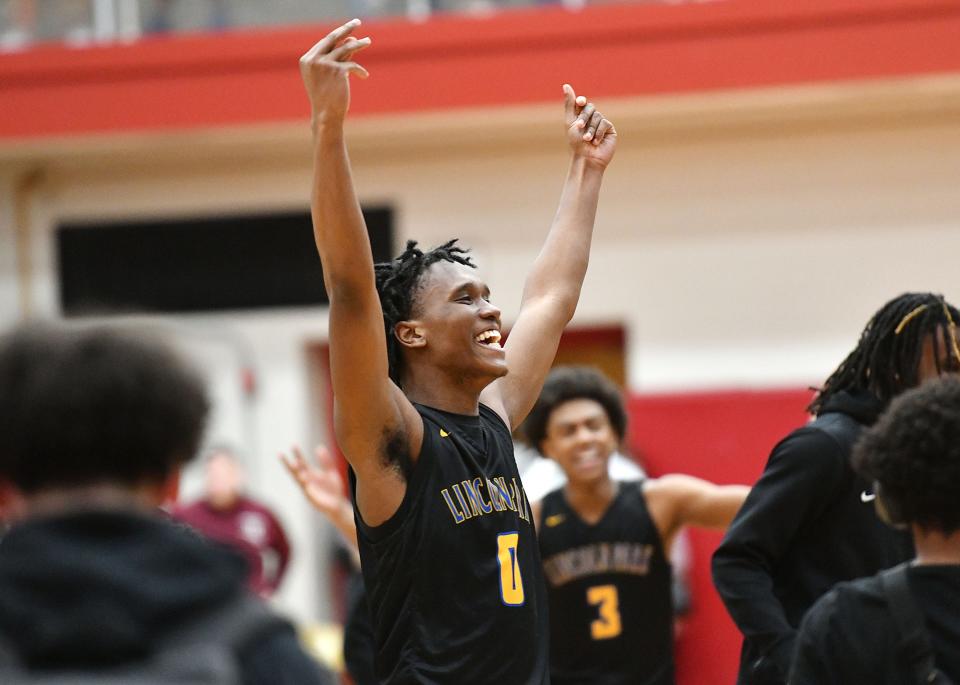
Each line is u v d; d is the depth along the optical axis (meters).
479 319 5.04
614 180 15.59
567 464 7.26
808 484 4.86
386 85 14.78
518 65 14.55
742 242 15.42
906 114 15.07
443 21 14.67
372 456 4.61
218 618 2.40
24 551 2.38
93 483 2.52
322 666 2.56
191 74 15.07
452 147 15.88
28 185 16.38
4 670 2.29
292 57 14.91
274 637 2.47
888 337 5.05
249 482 16.00
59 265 16.39
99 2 15.53
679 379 15.49
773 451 5.02
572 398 7.34
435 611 4.65
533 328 5.56
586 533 7.24
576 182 5.93
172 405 2.55
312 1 15.18
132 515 2.46
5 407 2.48
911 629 3.55
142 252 16.34
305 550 15.89
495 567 4.75
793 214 15.31
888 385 5.04
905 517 3.70
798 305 15.33
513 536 4.86
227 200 16.22
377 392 4.53
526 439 7.58
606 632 7.18
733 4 14.18
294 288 16.16
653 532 7.21
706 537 12.75
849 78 14.02
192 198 16.27
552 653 7.23
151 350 2.58
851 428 4.96
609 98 14.41
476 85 14.63
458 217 15.91
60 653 2.29
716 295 15.47
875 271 15.20
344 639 7.54
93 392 2.49
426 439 4.75
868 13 13.98
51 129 15.23
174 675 2.31
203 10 15.40
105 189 16.36
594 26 14.41
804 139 15.29
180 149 15.96
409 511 4.66
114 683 2.28
